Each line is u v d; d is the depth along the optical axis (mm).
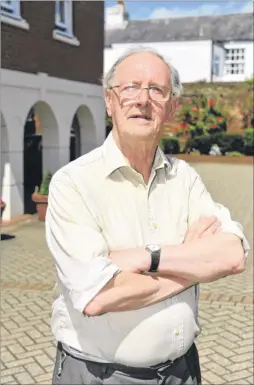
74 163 1872
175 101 1932
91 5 12031
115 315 1780
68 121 11297
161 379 1871
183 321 1859
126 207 1840
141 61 1788
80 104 11766
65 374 1868
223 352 4168
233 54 34000
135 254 1723
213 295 5535
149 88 1779
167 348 1834
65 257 1710
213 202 2047
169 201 1938
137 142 1790
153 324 1796
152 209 1886
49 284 5965
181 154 20984
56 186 1797
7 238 8375
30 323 4734
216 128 21953
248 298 5449
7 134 9336
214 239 1837
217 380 3711
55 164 11086
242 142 20766
